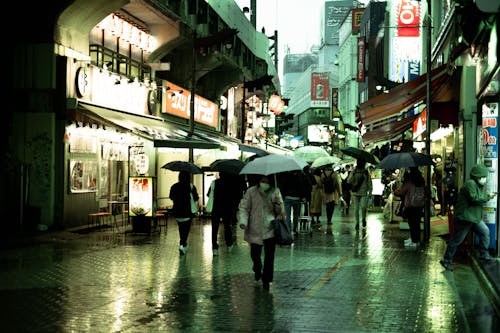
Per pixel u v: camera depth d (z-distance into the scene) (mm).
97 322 7730
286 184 17719
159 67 27359
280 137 76438
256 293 9648
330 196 23391
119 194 24188
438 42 28125
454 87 18781
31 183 19594
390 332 7273
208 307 8633
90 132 21375
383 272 11781
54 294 9531
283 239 9820
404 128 31344
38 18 19688
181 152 26609
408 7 39469
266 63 55531
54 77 19656
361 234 19453
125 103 24656
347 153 21406
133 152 24484
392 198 23906
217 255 14062
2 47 19859
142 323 7691
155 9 25391
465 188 11734
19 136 19750
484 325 7598
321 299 9203
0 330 7309
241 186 14914
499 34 11492
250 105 54156
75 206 20359
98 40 24094
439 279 10992
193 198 14242
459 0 12453
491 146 12859
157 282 10602
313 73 108688
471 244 14320
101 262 12969
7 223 19156
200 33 32938
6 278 10969
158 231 19719
